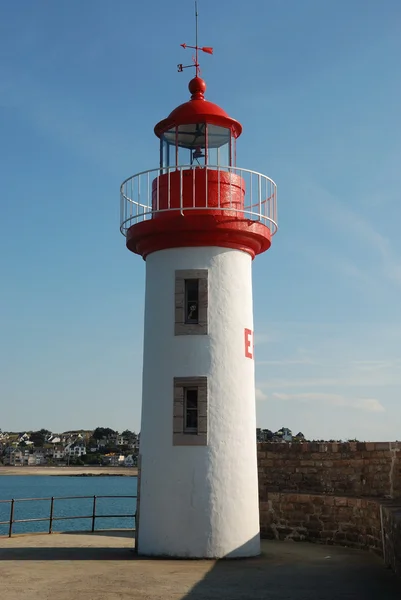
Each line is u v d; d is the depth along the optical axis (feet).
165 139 47.32
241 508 42.27
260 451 59.21
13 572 36.24
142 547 42.63
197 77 47.96
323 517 52.80
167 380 43.34
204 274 44.16
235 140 47.29
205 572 36.91
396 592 32.81
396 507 42.68
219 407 42.65
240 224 44.29
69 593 31.01
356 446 54.44
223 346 43.50
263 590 32.65
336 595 31.96
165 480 42.22
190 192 44.68
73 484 437.17
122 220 46.68
